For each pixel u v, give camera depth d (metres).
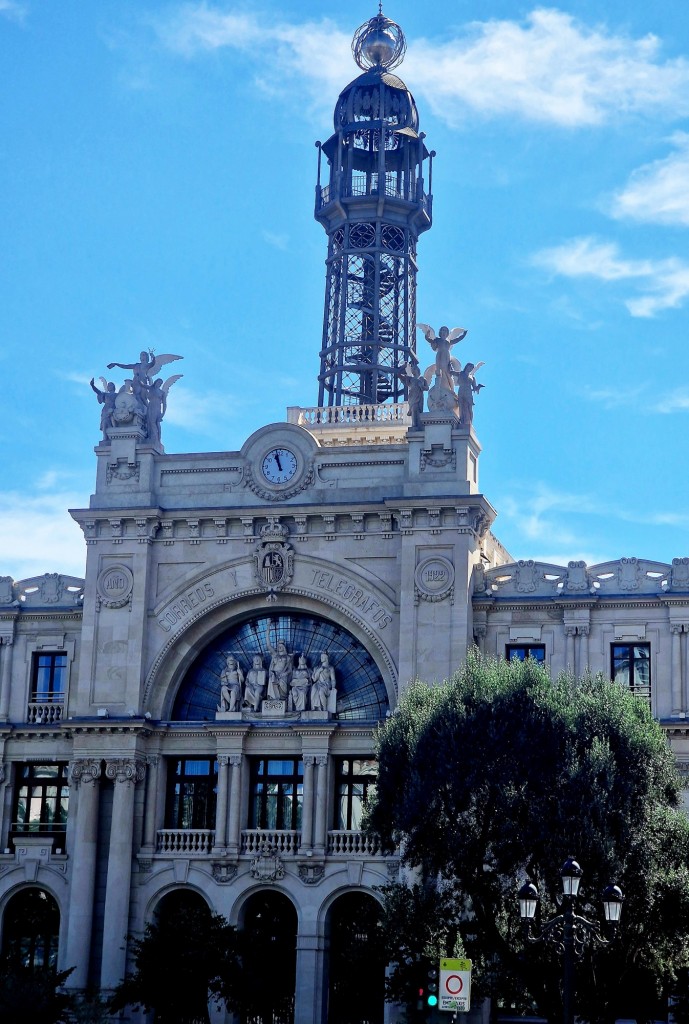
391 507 79.50
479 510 79.38
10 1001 70.94
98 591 82.62
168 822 81.12
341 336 98.06
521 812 62.66
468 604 78.38
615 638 78.12
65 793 83.06
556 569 79.62
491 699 65.31
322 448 81.88
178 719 82.44
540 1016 74.25
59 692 84.12
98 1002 73.44
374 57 105.12
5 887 81.94
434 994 60.56
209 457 83.31
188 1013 77.69
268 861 78.12
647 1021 67.69
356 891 77.75
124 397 84.75
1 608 84.75
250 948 75.88
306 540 81.19
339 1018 77.06
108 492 83.62
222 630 82.88
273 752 79.88
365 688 80.19
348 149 101.25
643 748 64.31
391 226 100.38
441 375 81.62
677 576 77.62
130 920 79.12
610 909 52.19
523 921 54.25
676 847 63.81
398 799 66.62
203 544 82.44
